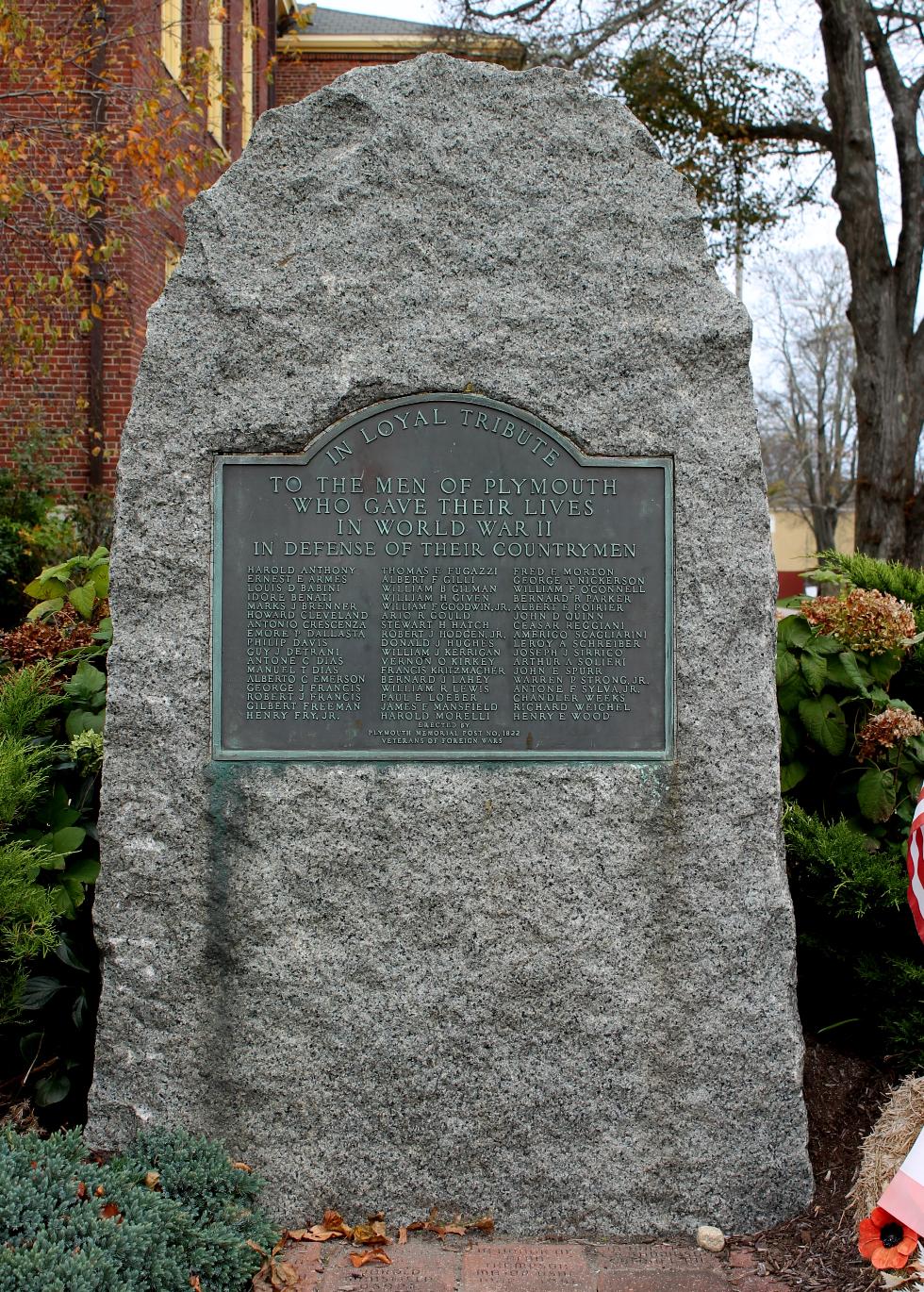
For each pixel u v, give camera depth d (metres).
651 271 3.82
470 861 3.75
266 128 3.84
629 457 3.80
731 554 3.79
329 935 3.74
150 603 3.76
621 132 3.85
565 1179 3.74
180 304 3.79
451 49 18.91
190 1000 3.72
